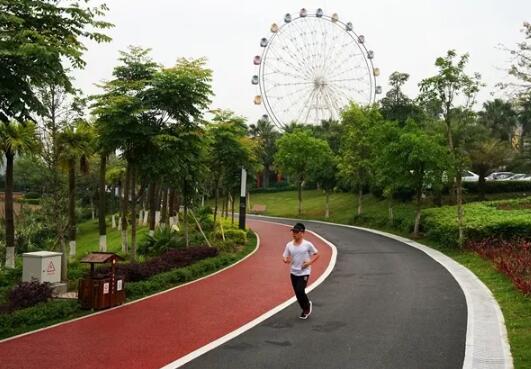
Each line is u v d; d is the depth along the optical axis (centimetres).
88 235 4309
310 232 3094
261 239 2792
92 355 797
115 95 1480
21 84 859
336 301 1189
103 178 2398
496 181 3594
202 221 2967
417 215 2684
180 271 1523
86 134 1967
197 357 780
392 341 852
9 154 1919
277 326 965
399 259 1906
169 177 1811
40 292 1138
